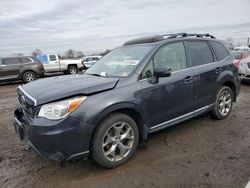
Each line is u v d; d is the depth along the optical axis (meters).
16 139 4.74
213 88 5.00
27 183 3.24
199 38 5.04
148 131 3.91
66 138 3.07
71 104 3.11
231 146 4.07
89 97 3.25
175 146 4.14
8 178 3.36
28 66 15.53
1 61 14.87
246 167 3.40
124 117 3.52
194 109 4.64
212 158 3.68
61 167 3.60
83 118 3.14
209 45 5.20
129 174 3.35
